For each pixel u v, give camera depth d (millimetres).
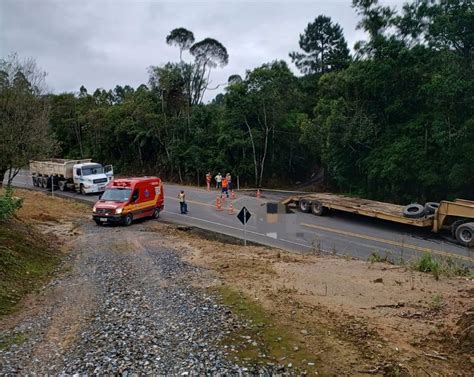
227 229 19938
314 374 5465
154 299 8547
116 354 5984
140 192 21266
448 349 6133
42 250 12844
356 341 6430
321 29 54312
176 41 47969
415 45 26562
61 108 58156
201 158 41562
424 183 24812
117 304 8219
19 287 9258
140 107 45781
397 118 28234
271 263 12188
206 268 11484
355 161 30734
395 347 6199
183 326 7020
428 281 10148
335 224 21234
